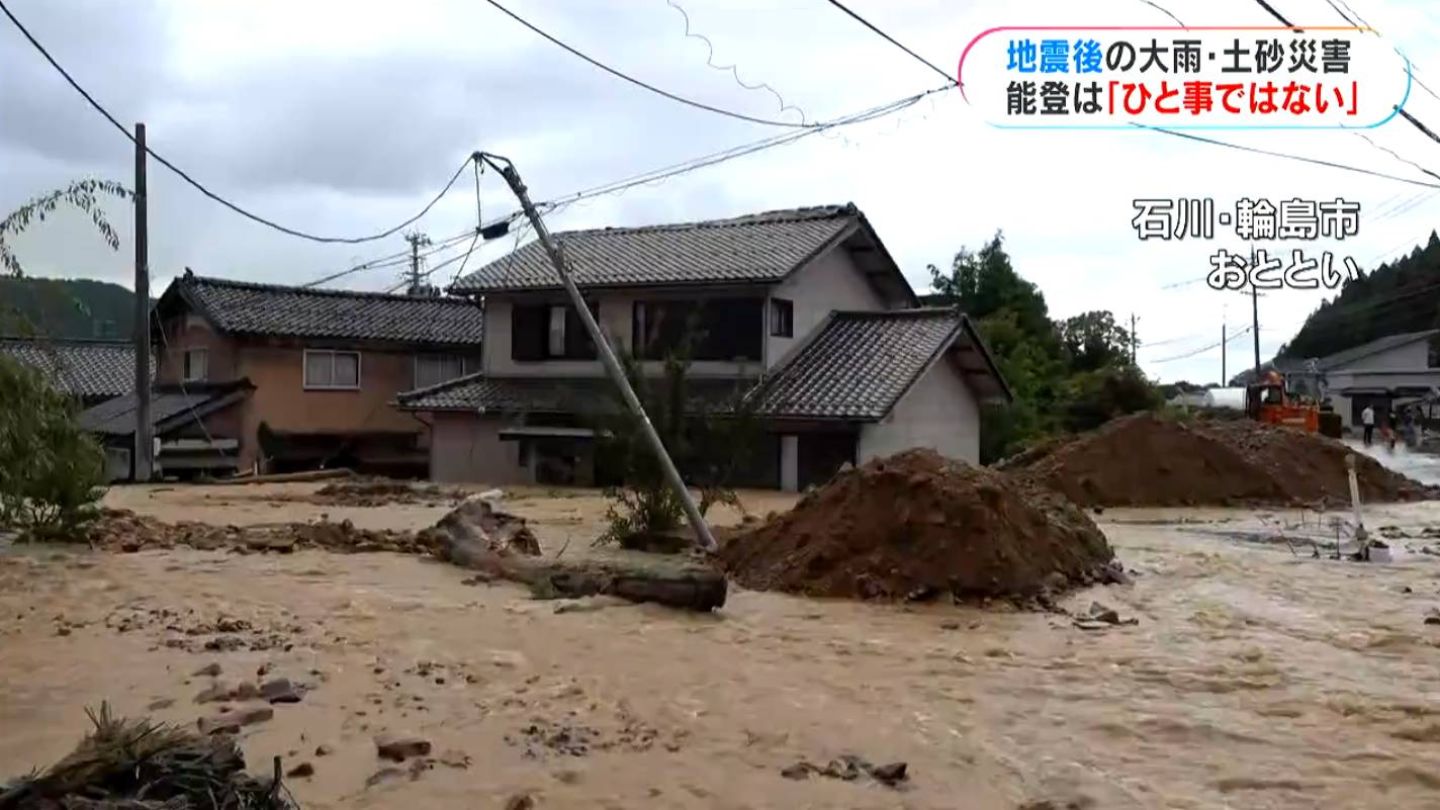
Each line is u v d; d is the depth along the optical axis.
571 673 7.93
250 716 6.61
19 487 12.51
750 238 28.98
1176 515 21.30
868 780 5.82
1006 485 12.36
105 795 4.73
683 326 27.41
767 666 8.31
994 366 28.89
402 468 34.44
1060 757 6.25
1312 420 38.44
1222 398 62.34
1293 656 8.84
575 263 29.75
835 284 29.45
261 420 32.34
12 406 11.70
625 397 14.58
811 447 25.33
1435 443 46.62
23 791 4.75
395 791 5.52
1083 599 11.42
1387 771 6.02
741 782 5.75
